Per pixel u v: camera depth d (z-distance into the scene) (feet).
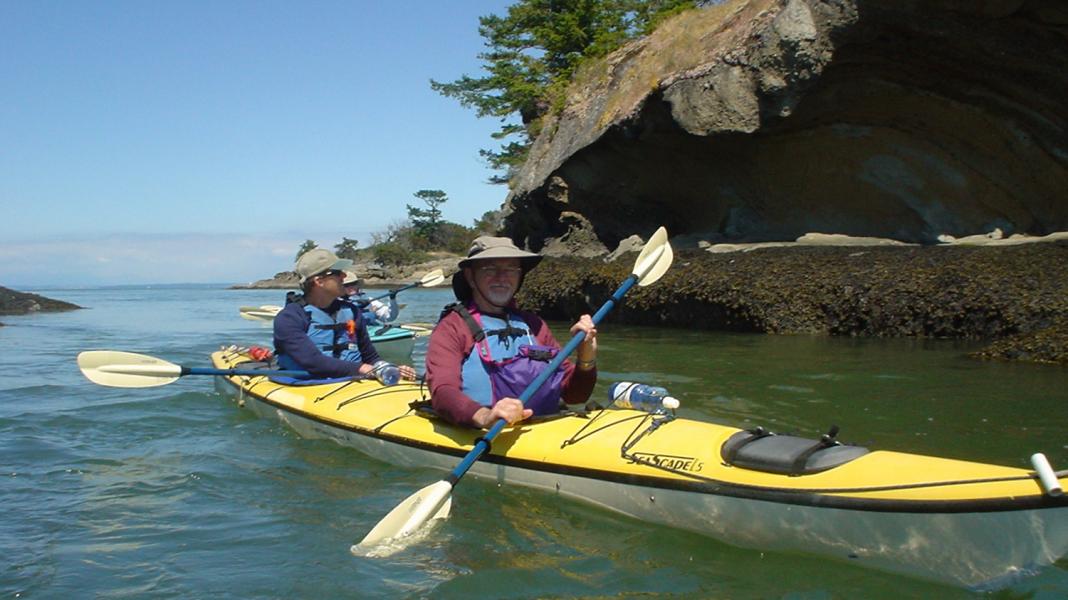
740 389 20.42
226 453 16.28
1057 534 8.61
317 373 19.04
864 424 16.40
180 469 15.15
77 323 57.26
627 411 13.42
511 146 92.58
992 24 32.40
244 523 12.25
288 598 9.70
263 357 22.99
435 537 11.43
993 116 35.06
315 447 16.55
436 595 9.67
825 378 21.38
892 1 32.89
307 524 12.16
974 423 16.12
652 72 43.11
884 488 9.70
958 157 37.04
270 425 18.78
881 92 36.58
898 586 9.53
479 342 13.65
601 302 41.83
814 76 35.60
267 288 216.13
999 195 36.91
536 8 78.23
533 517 12.05
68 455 16.29
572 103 50.90
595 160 48.19
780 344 28.68
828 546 10.09
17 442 17.42
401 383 17.63
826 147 39.52
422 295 105.09
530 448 13.06
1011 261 29.58
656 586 9.76
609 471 12.00
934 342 27.30
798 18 35.35
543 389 13.91
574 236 51.80
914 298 29.22
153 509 12.94
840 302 30.94
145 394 22.89
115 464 15.60
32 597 9.82
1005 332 26.43
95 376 17.74
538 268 47.70
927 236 39.09
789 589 9.57
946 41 33.50
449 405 13.08
